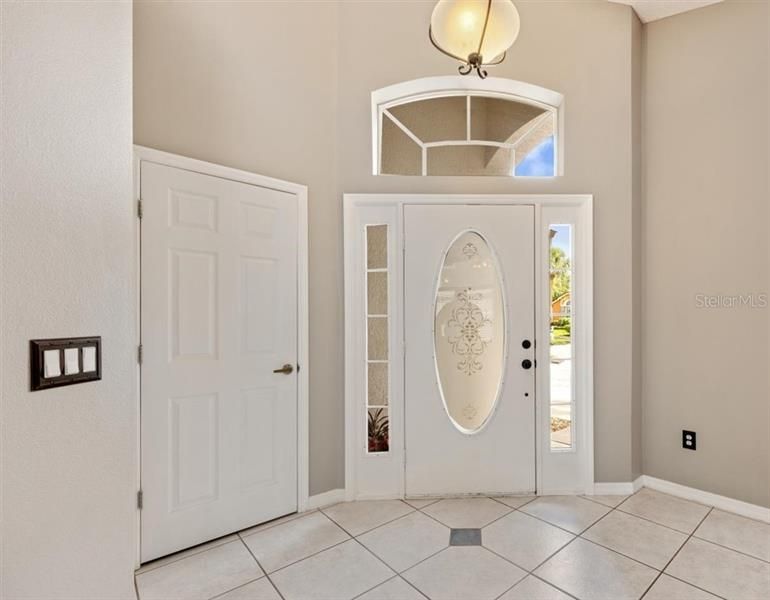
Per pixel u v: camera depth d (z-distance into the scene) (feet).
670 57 9.22
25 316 2.80
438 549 7.06
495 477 9.11
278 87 8.22
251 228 7.81
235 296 7.60
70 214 3.15
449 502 8.82
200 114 7.23
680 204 9.09
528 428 9.16
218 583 6.23
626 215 9.21
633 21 9.23
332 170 8.99
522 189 9.23
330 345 8.95
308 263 8.68
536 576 6.34
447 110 9.70
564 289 9.31
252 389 7.82
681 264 9.08
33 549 2.81
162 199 6.76
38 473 2.86
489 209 9.19
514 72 9.12
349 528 7.76
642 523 7.90
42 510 2.88
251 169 7.85
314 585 6.18
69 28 3.17
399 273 9.09
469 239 9.28
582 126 9.22
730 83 8.52
